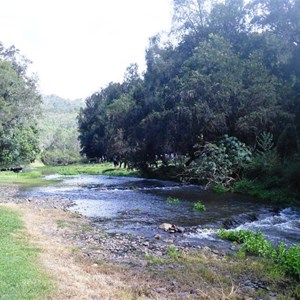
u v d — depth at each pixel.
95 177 45.47
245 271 8.73
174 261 9.45
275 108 28.69
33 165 81.25
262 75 31.94
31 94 53.69
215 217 16.20
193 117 31.34
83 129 91.62
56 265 8.38
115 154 60.09
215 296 7.16
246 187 24.94
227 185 27.00
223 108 30.92
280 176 23.89
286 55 34.25
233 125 30.95
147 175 44.31
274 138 28.72
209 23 42.12
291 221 15.71
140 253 10.29
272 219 16.20
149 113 41.84
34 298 6.07
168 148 38.06
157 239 12.14
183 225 14.55
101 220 15.46
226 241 11.94
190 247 11.07
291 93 30.22
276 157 25.73
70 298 6.37
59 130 126.81
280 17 35.31
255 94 30.02
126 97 56.62
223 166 27.78
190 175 33.69
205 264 9.23
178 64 42.03
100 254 10.05
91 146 87.00
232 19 41.00
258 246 10.55
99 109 83.88
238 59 34.44
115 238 12.16
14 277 6.92
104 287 7.23
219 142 30.34
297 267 8.52
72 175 50.44
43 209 17.70
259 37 37.12
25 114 53.06
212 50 35.06
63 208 18.52
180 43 43.97
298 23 33.41
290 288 7.80
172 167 42.56
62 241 11.38
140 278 8.08
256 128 28.38
